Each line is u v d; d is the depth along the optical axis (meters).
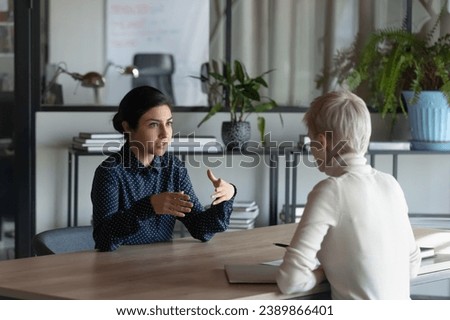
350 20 5.45
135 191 3.19
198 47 5.30
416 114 5.09
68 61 5.18
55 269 2.75
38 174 5.17
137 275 2.69
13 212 5.19
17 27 5.11
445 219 5.17
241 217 4.98
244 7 5.35
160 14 5.25
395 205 2.55
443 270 2.94
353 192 2.48
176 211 2.92
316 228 2.45
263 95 5.40
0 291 2.51
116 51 5.22
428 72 5.13
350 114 2.52
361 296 2.48
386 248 2.50
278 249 3.16
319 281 2.54
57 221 5.21
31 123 5.15
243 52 5.36
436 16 5.47
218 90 5.31
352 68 5.46
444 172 5.52
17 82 5.12
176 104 5.29
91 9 5.19
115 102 5.23
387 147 5.05
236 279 2.61
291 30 5.40
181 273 2.73
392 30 5.24
